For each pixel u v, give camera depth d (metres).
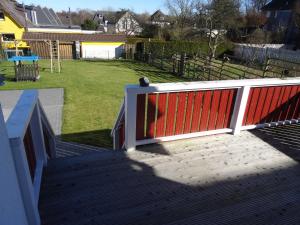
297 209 2.54
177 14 28.17
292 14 26.72
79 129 7.40
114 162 3.14
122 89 12.33
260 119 4.15
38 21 35.47
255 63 17.98
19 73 13.08
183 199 2.60
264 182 2.92
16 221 1.59
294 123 4.49
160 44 22.84
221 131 3.90
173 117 3.51
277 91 4.04
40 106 2.91
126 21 40.38
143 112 3.27
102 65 19.73
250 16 29.98
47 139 3.73
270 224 2.34
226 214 2.43
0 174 1.34
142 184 2.78
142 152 3.38
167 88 3.19
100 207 2.44
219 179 2.93
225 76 13.40
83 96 10.84
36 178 2.60
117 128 4.35
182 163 3.18
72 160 3.16
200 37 23.59
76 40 23.03
